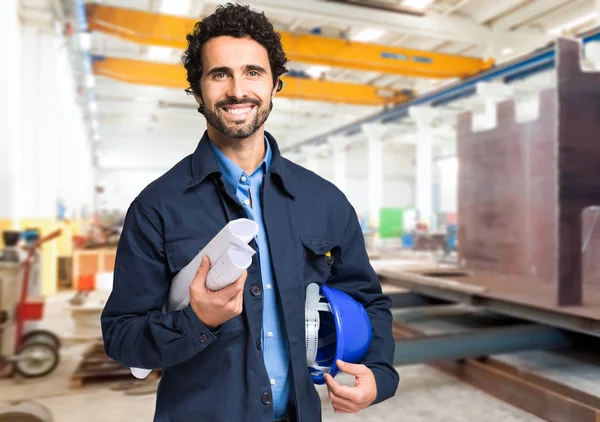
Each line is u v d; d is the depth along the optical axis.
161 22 6.79
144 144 20.23
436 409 2.72
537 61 7.27
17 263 3.24
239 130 0.90
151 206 0.89
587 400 2.50
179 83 9.31
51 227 6.53
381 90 11.05
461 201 5.02
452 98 10.27
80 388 3.10
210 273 0.73
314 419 0.94
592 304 2.80
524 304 2.90
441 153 20.48
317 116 16.16
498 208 4.54
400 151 24.06
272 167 0.97
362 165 23.48
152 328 0.79
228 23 0.89
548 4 7.60
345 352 0.96
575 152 2.76
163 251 0.88
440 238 10.96
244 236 0.71
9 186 5.23
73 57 8.03
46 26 6.56
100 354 3.46
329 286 1.08
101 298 3.97
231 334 0.88
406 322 4.29
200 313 0.76
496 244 4.56
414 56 8.35
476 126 4.92
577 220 2.78
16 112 5.60
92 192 18.78
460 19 7.86
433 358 2.75
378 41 9.63
